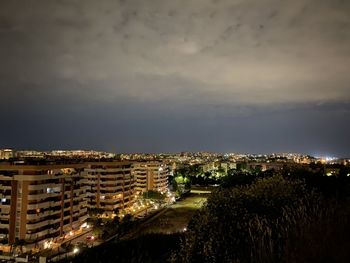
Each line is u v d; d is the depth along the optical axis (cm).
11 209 6212
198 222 1020
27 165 6362
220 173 16738
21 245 5903
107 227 7525
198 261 895
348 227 530
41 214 6425
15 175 6278
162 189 14500
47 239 6556
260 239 572
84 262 1459
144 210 11494
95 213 9750
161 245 1579
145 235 1917
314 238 515
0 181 6309
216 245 848
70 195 7369
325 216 586
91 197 10038
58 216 6925
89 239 6881
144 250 1352
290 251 510
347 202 704
